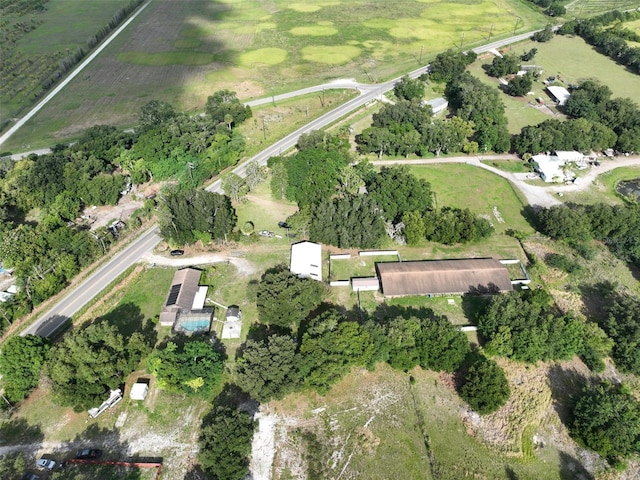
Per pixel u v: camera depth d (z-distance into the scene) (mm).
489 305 102625
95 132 169625
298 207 145125
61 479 79562
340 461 83000
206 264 124188
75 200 143625
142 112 183500
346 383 95875
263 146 176000
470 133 171000
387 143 166000
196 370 89438
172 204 127562
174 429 87812
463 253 128125
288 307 101188
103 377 89750
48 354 91438
